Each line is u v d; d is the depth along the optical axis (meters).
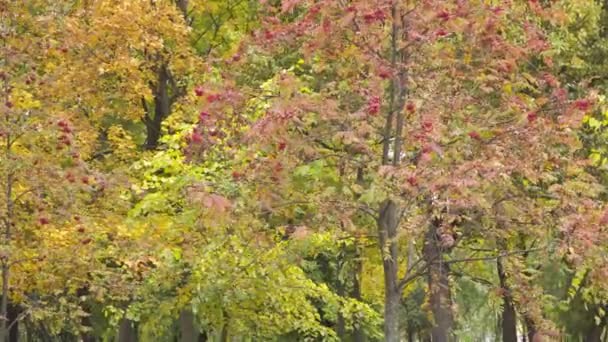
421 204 11.62
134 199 20.16
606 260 11.05
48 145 15.45
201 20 25.41
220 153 14.37
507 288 12.65
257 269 17.66
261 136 11.40
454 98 11.81
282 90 11.30
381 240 12.12
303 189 12.92
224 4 25.17
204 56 24.27
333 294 21.58
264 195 11.98
